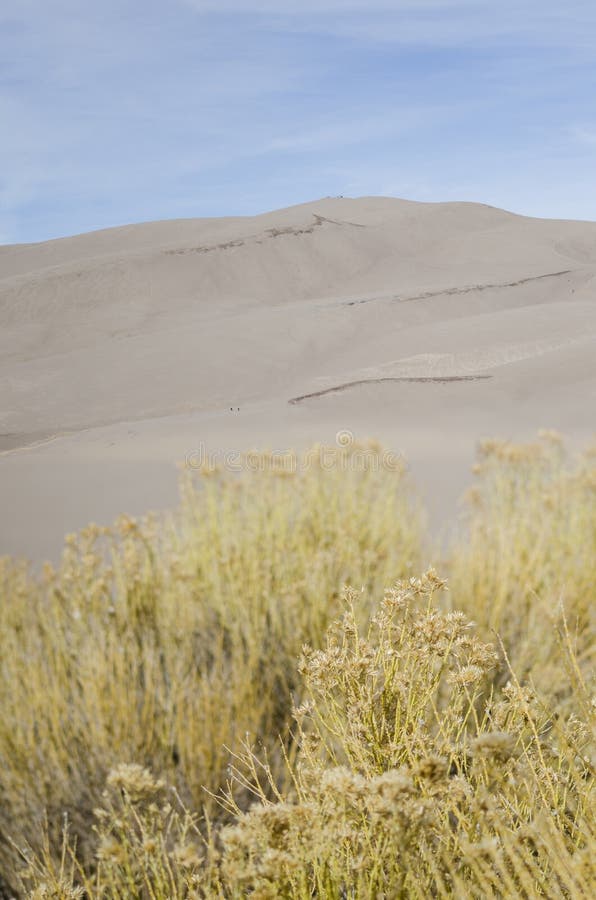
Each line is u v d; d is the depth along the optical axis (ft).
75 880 9.22
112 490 43.11
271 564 18.22
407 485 25.00
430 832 6.26
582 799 6.53
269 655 14.60
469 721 9.37
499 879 5.94
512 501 21.09
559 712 8.20
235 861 5.92
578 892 5.52
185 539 19.71
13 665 13.70
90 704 12.68
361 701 7.18
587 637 13.82
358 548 18.20
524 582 16.12
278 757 11.14
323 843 6.05
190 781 10.64
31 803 10.82
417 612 7.78
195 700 12.94
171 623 15.64
